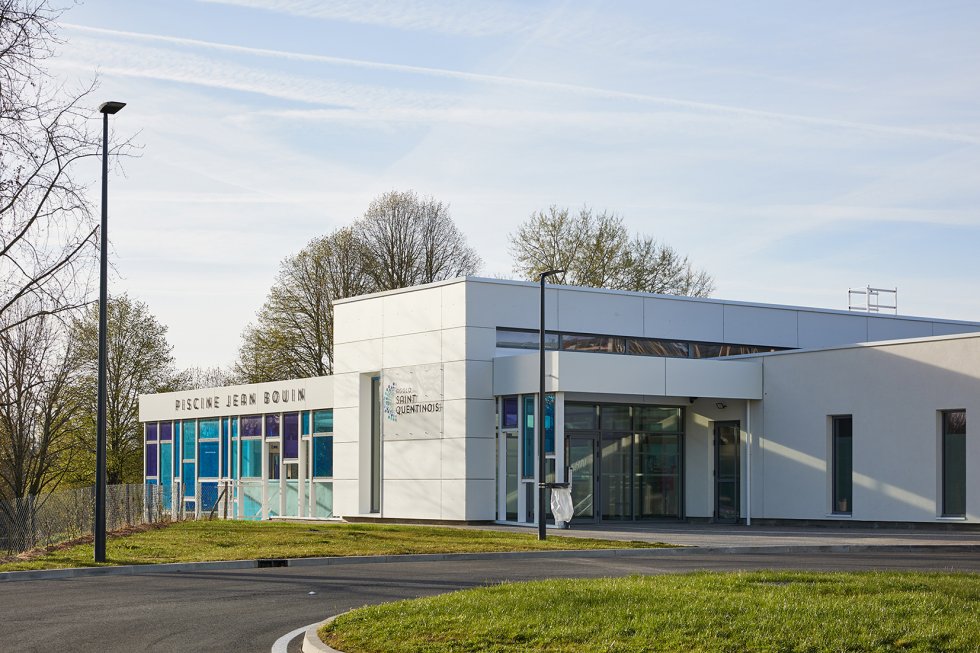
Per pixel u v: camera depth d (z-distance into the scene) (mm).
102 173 22406
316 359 58250
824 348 33250
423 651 10891
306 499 44031
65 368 41625
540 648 10727
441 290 35781
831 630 10773
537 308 35906
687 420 37375
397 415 37281
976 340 29312
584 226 58188
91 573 20641
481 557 23359
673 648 10414
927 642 10297
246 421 47938
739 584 14242
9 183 24094
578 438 34938
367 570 20359
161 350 61219
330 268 59375
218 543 25188
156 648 11859
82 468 57125
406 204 61531
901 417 31031
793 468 33906
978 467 29109
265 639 12461
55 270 24922
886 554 23469
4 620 14086
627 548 24281
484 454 34688
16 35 23484
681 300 38219
